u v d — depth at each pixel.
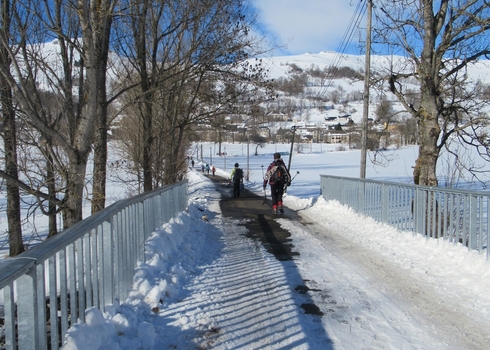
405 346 3.54
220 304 4.59
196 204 14.85
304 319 4.15
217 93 12.91
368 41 13.15
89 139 5.68
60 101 6.75
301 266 6.23
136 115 13.37
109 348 3.22
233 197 19.27
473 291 4.85
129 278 4.62
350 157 80.38
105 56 7.09
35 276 2.46
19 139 6.80
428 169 8.88
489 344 3.55
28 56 6.37
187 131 16.88
